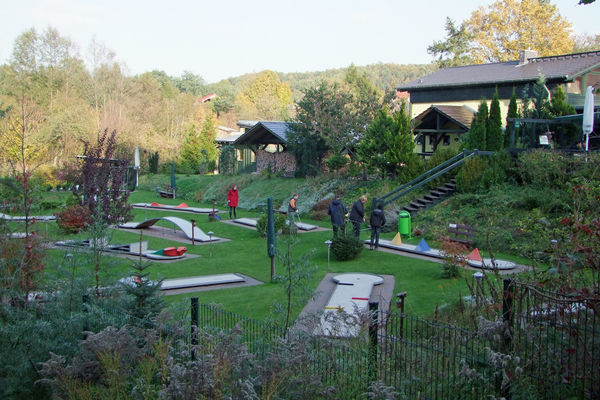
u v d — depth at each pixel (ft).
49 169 115.65
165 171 157.38
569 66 91.71
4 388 22.39
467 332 19.25
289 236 31.37
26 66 179.83
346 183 89.92
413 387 19.25
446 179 74.13
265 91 312.71
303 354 20.26
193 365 19.93
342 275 45.60
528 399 17.20
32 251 30.27
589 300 16.89
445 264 43.98
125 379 21.74
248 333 25.25
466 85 102.17
